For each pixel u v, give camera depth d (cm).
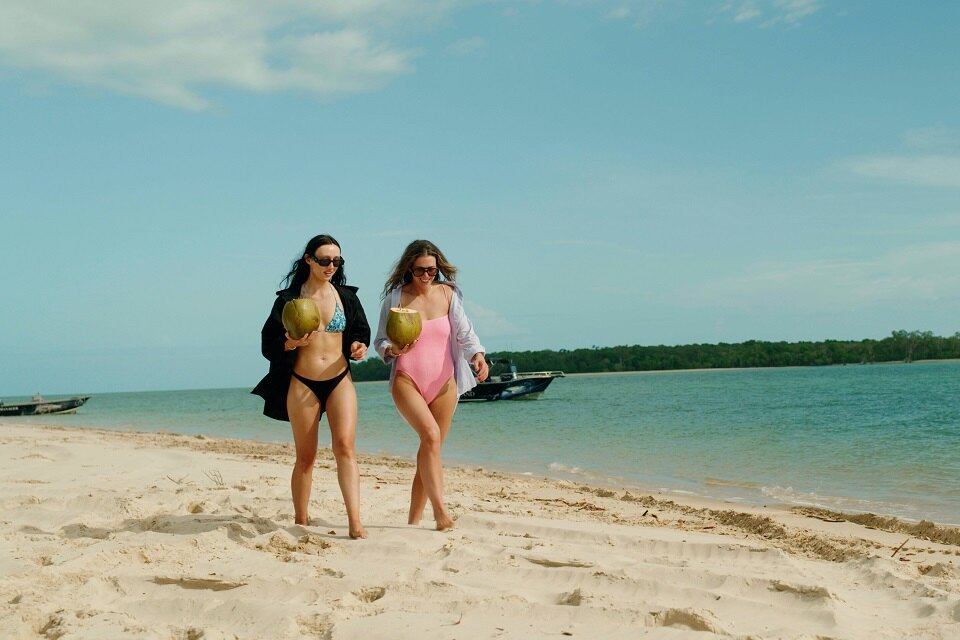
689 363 14550
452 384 588
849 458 1481
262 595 407
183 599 394
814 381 6956
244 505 698
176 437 2103
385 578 424
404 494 802
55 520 598
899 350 14488
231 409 5619
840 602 387
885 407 3103
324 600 397
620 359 14575
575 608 371
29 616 367
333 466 1187
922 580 430
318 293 552
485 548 502
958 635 338
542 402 4441
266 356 556
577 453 1681
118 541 512
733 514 771
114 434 2222
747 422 2494
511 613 371
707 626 349
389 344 571
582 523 635
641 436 2077
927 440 1769
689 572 434
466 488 975
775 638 335
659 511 828
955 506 944
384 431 2516
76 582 427
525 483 1081
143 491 795
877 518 797
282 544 509
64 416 4903
